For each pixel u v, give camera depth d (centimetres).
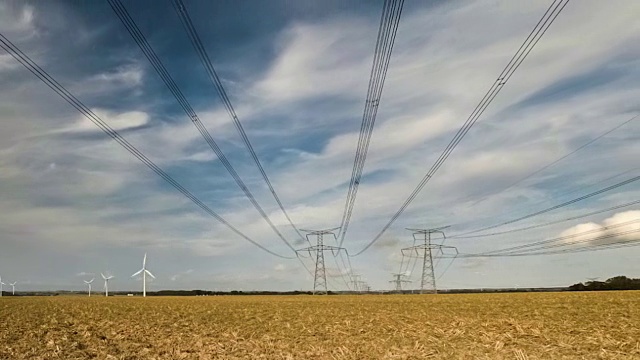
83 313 5544
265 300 10188
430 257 11275
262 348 2844
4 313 5466
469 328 3697
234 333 3569
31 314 5347
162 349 2812
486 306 6375
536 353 2464
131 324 4334
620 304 6006
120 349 2814
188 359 2508
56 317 4972
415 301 8456
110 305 7550
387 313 5519
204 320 4872
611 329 3453
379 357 2452
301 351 2700
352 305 7406
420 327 3869
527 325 3775
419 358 2412
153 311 6125
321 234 10450
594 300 7038
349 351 2611
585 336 3105
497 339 2989
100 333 3594
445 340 3023
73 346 2827
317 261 12231
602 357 2336
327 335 3466
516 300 7831
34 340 3092
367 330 3738
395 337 3247
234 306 7469
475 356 2417
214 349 2811
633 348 2608
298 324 4356
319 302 8700
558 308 5622
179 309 6600
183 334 3569
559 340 2927
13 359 2411
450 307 6366
